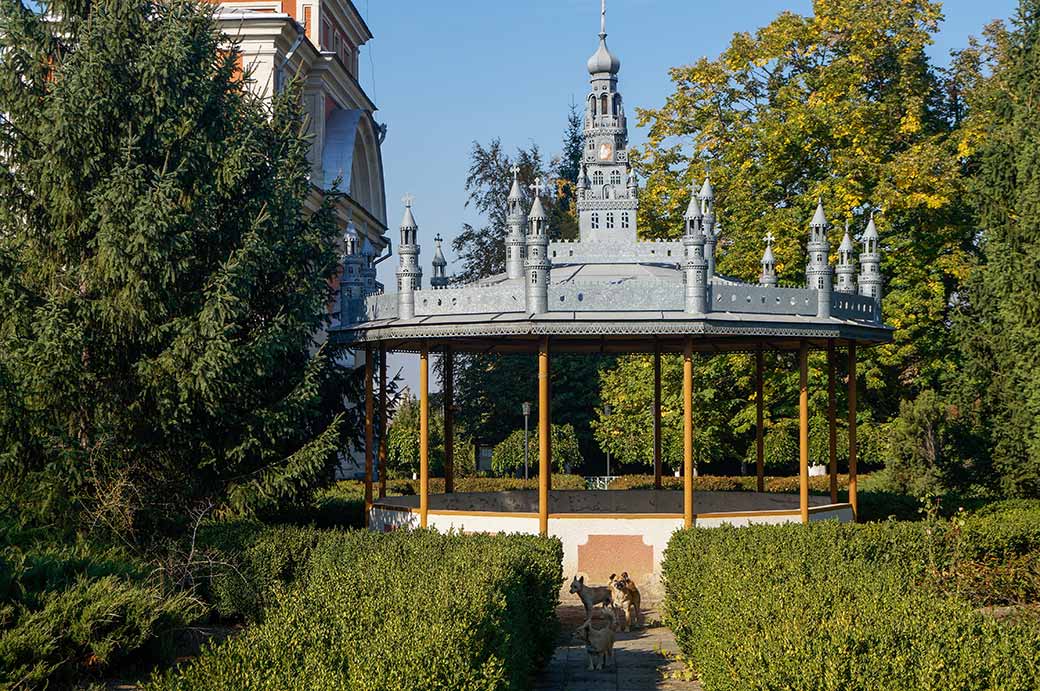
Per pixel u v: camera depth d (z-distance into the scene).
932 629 9.16
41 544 15.27
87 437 17.86
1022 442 28.44
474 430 50.38
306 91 36.56
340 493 28.30
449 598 10.20
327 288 20.16
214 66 20.19
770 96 34.84
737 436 40.06
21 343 17.03
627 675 13.75
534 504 24.66
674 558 15.66
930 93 35.38
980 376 29.92
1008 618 10.77
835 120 31.88
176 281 18.22
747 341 23.84
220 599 16.09
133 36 18.75
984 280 28.73
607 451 45.03
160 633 12.62
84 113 17.77
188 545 16.83
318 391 20.77
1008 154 27.95
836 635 8.88
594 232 20.98
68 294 17.78
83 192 18.17
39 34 18.64
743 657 9.10
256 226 18.44
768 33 34.16
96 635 11.74
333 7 40.06
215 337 17.39
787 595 10.57
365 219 40.59
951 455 30.25
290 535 16.55
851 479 21.33
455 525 19.59
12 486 17.14
